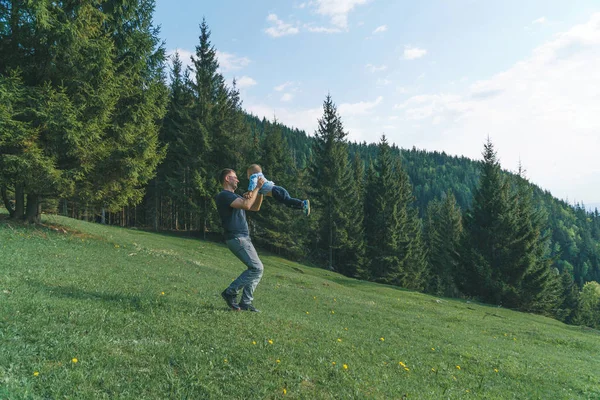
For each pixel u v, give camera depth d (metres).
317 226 45.97
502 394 5.89
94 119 15.45
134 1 17.95
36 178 14.67
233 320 5.93
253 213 43.84
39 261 9.46
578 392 7.17
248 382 3.85
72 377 3.26
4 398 2.75
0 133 13.41
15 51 15.02
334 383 4.36
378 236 47.94
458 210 67.56
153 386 3.41
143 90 18.56
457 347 9.22
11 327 4.07
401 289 31.31
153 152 18.78
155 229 40.75
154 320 5.25
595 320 69.06
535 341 14.52
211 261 23.34
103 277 8.73
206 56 41.53
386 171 48.84
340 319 10.73
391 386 4.77
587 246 118.06
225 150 41.38
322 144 48.56
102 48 15.56
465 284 37.50
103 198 18.00
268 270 25.59
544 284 34.25
